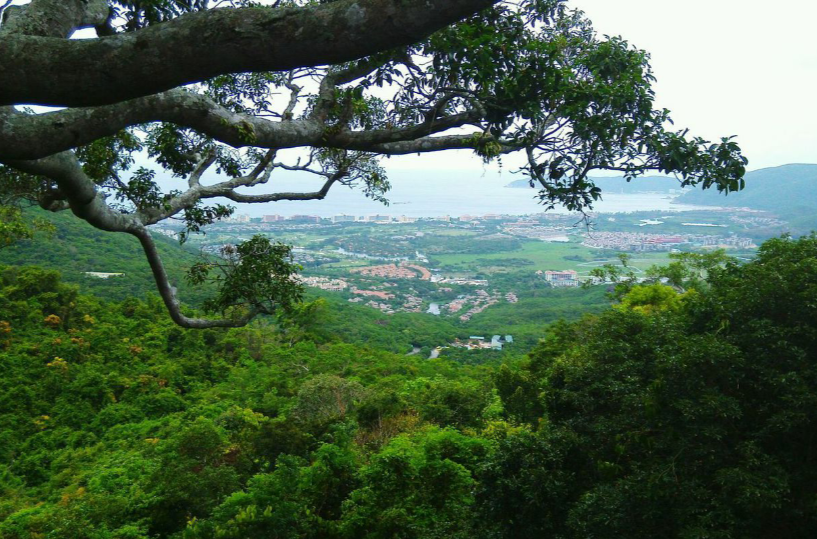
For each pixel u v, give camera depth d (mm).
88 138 2361
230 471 13609
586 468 7551
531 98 3406
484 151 3900
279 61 1730
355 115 5023
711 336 6363
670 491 5742
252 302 5426
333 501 11164
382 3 1642
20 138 2193
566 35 4707
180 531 12766
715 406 5820
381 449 14375
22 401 24750
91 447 21594
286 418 16953
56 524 12727
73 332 31188
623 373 7484
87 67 1693
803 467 5656
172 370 29906
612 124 3512
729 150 3719
